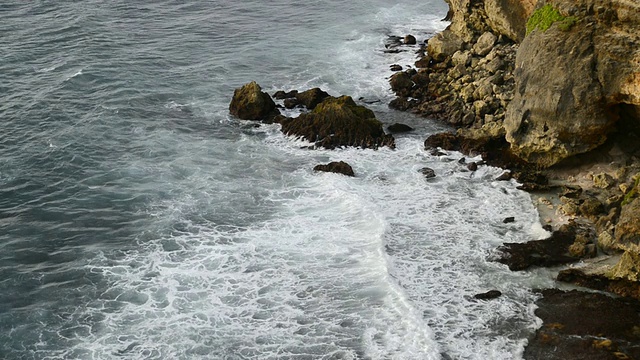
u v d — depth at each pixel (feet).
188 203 117.80
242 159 133.69
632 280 93.66
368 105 158.51
